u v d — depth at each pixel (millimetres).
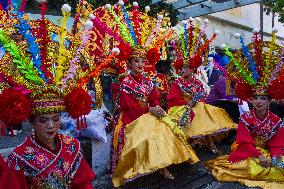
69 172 2408
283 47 3900
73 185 2479
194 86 5164
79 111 2357
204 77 7395
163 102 5773
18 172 2256
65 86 2391
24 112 2125
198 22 5164
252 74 4027
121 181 3896
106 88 7016
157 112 4129
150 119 4066
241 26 17250
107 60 2629
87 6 4711
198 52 5113
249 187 3961
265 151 4172
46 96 2289
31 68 2287
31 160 2301
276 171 3979
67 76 2396
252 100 4141
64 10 2342
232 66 4199
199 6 11859
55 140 2441
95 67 2648
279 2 12055
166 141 3900
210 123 5035
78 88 2400
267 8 13391
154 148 3787
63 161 2383
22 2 4047
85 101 2391
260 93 4012
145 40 4242
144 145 3822
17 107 2080
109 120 4816
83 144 3971
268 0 12570
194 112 5117
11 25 2699
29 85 2295
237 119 6051
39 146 2350
